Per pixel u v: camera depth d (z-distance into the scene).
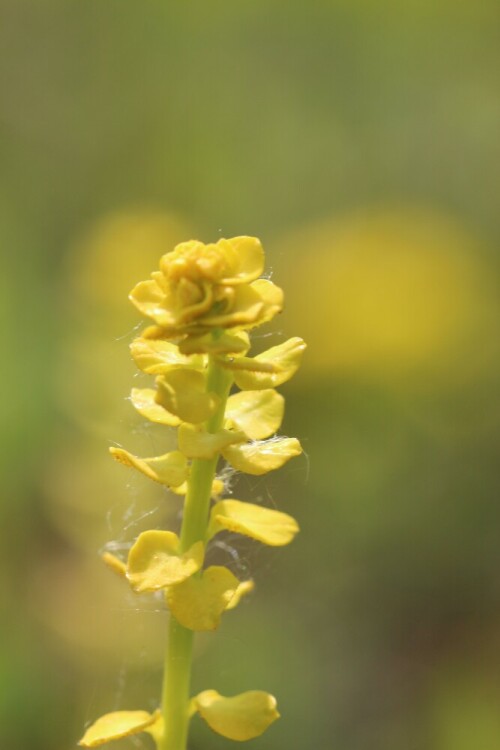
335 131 0.93
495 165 0.86
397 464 0.63
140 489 0.57
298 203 0.90
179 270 0.28
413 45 0.93
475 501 0.62
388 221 0.77
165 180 0.90
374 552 0.60
